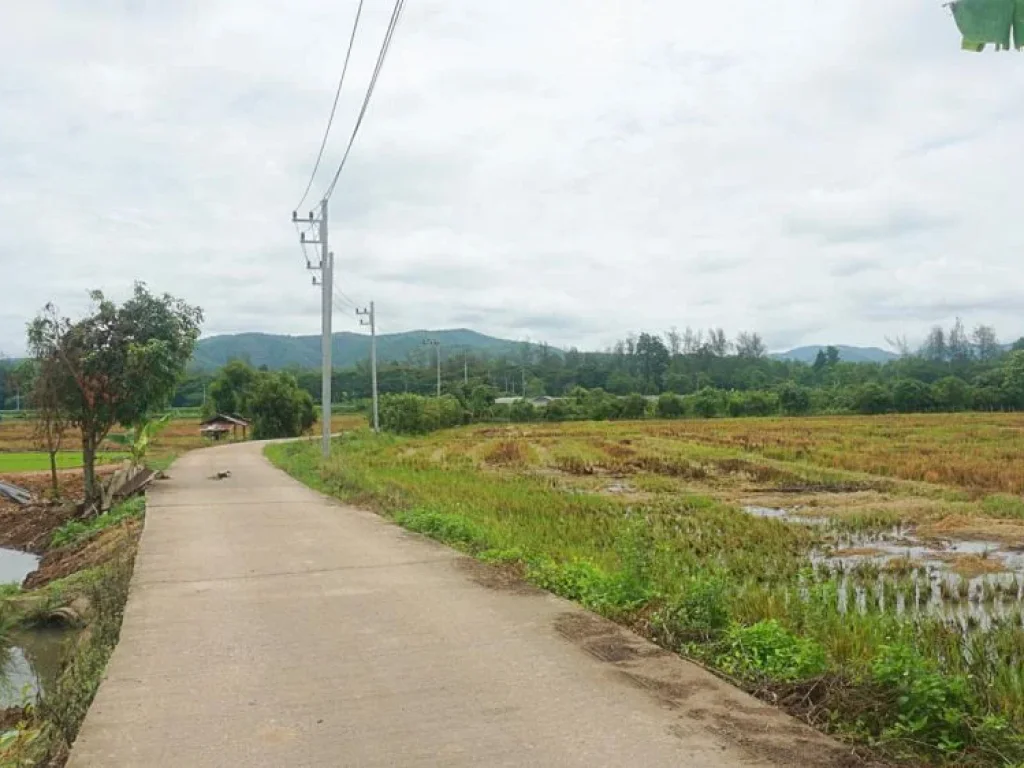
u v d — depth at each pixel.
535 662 6.23
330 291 29.27
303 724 5.03
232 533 13.15
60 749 5.04
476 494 20.55
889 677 5.21
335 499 18.56
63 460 42.38
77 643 9.13
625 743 4.71
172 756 4.59
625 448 41.88
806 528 17.22
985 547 15.66
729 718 5.09
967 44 3.00
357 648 6.62
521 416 84.88
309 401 74.38
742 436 49.34
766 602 8.23
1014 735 4.61
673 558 12.45
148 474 22.47
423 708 5.29
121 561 11.48
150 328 22.20
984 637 8.05
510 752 4.59
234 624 7.41
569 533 14.48
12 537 23.61
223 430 68.75
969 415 72.31
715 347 146.88
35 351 21.62
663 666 6.13
